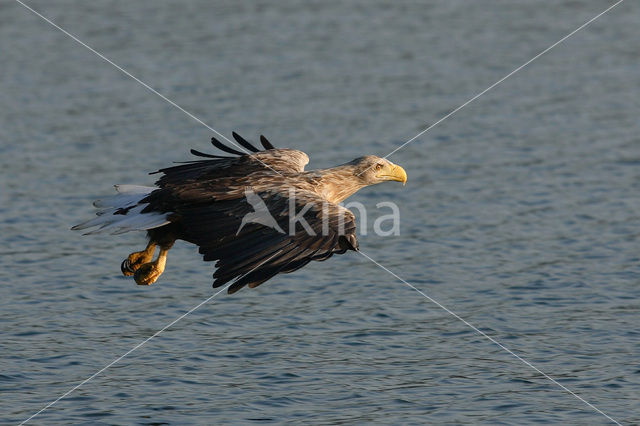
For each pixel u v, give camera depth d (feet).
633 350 41.83
